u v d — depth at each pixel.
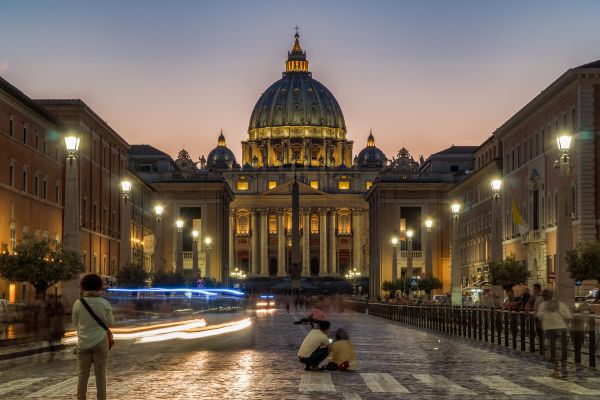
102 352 17.81
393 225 190.50
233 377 25.78
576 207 83.56
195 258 110.31
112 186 121.00
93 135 109.00
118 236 124.38
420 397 21.03
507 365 30.25
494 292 62.84
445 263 189.50
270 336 50.34
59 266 64.94
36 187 88.56
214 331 49.59
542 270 95.94
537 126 98.88
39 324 36.03
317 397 21.00
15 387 23.06
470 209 146.38
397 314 81.69
